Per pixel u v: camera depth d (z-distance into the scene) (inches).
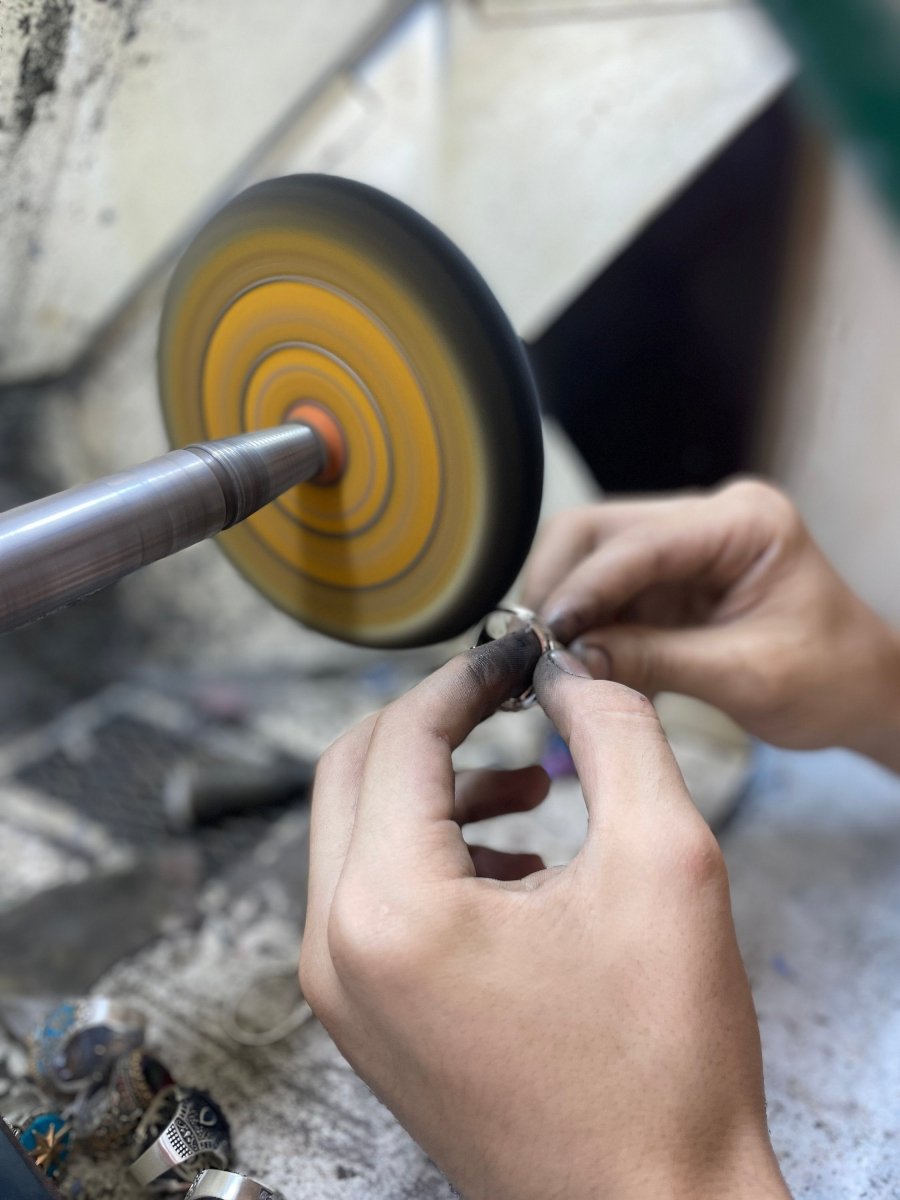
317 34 17.6
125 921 13.8
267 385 10.7
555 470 20.4
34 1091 11.1
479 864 10.9
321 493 10.8
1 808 16.6
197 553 20.5
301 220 9.2
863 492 19.2
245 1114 10.9
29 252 14.5
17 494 19.3
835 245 18.0
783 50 17.0
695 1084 7.2
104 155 14.2
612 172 18.1
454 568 10.2
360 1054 8.1
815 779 16.7
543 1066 7.2
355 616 11.5
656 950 7.4
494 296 9.1
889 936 13.3
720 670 12.8
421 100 19.2
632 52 17.8
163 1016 12.3
